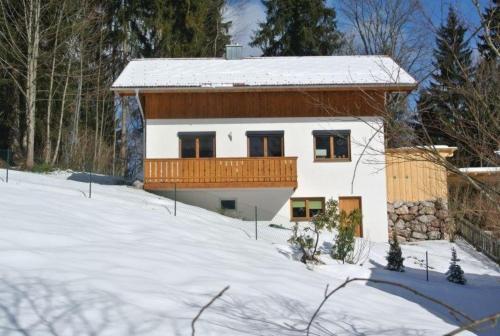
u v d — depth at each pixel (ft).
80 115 137.08
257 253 52.65
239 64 91.86
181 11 119.75
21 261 31.60
